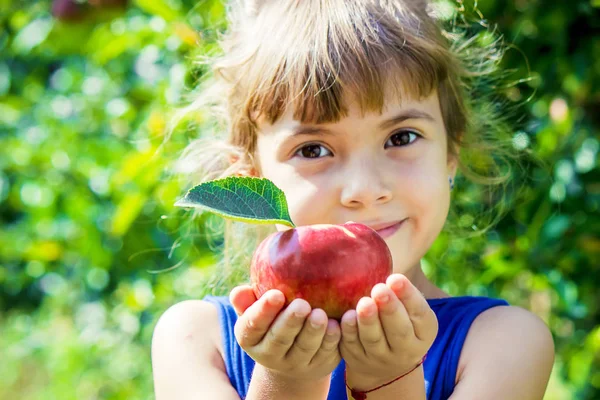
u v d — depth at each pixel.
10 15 4.68
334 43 2.16
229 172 2.57
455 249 3.34
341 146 2.15
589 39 3.00
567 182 3.05
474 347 2.10
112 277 4.15
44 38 4.21
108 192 3.71
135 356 4.19
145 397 4.05
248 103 2.30
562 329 3.40
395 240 2.13
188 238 3.57
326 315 1.53
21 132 4.49
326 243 1.61
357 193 2.07
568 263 3.08
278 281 1.61
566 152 3.08
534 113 3.16
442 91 2.47
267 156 2.25
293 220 2.17
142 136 3.58
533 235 3.07
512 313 2.17
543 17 2.98
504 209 3.18
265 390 1.68
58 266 4.74
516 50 3.12
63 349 4.64
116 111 3.78
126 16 3.87
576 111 3.11
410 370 1.66
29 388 5.75
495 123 3.09
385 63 2.15
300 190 2.15
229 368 2.21
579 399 3.38
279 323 1.54
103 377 4.29
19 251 4.77
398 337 1.57
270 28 2.31
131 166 3.29
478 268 3.33
